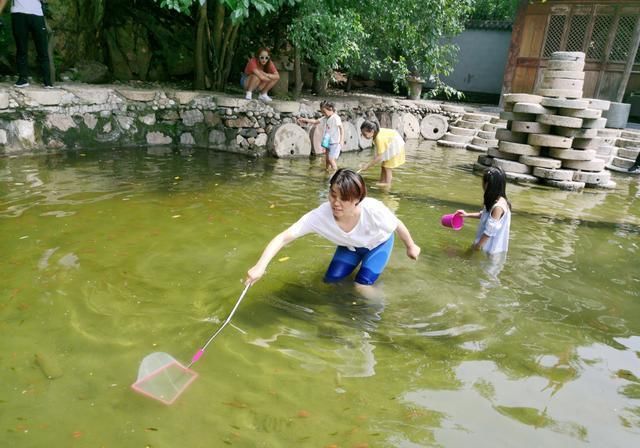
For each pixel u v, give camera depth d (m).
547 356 3.16
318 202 6.40
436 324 3.47
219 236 4.93
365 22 12.32
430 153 11.83
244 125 9.72
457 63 18.83
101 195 6.03
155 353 2.86
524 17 15.69
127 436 2.32
